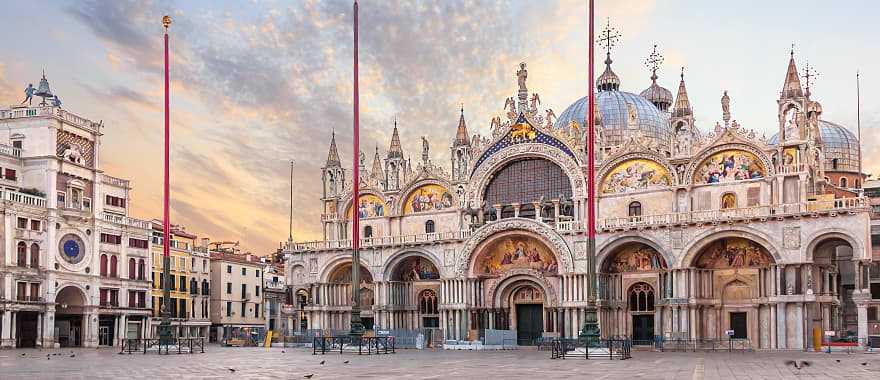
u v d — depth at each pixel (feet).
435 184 361.71
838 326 310.45
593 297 212.23
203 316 442.91
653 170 312.91
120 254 377.50
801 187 279.90
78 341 355.77
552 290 320.09
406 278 362.33
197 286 440.04
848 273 353.10
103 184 377.71
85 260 357.00
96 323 358.84
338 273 376.27
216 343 420.36
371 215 377.91
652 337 307.37
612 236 306.55
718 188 298.35
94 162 371.97
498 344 305.53
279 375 142.92
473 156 351.05
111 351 286.66
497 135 346.13
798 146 283.18
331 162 392.68
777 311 277.23
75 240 353.92
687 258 291.79
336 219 384.06
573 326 310.04
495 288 332.39
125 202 393.29
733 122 296.71
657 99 436.76
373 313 362.12
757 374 144.87
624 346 210.79
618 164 320.29
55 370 160.66
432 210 360.89
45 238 339.57
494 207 345.31
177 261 425.69
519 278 327.26
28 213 331.98
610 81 423.23
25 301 327.26
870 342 278.46
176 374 147.02
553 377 136.36
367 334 328.29
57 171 347.15
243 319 474.49
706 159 302.66
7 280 319.27
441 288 341.21
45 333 335.06
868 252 262.06
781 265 274.98
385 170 378.32
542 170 338.75
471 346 301.63
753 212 281.74
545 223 322.34
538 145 334.24
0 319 317.01
